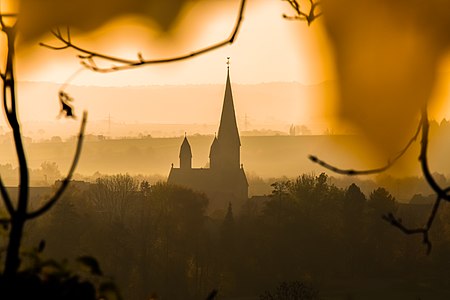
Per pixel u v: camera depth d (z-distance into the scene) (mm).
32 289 10703
